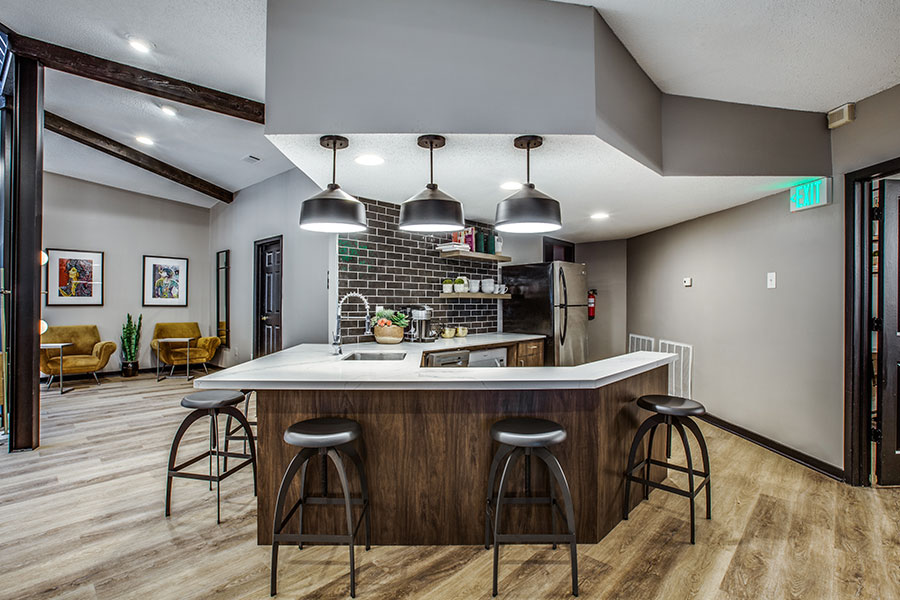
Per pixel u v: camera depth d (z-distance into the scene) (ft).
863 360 9.12
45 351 17.89
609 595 5.69
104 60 10.74
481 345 12.46
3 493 8.62
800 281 10.46
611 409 7.35
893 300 8.95
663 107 9.23
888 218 8.95
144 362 22.13
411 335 12.64
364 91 6.65
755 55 7.75
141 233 22.03
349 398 6.88
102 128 15.24
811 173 9.62
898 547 6.77
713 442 11.86
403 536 6.91
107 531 7.23
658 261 16.44
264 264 19.13
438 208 7.02
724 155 9.36
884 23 6.76
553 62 6.73
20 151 10.98
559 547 6.81
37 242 11.22
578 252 20.48
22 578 6.02
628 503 7.73
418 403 6.89
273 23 6.75
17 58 10.70
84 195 20.35
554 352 15.08
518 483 6.97
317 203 7.04
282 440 6.88
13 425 10.92
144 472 9.67
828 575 6.08
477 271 15.83
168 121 14.33
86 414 14.37
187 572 6.18
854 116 9.23
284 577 6.07
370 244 12.30
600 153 7.64
